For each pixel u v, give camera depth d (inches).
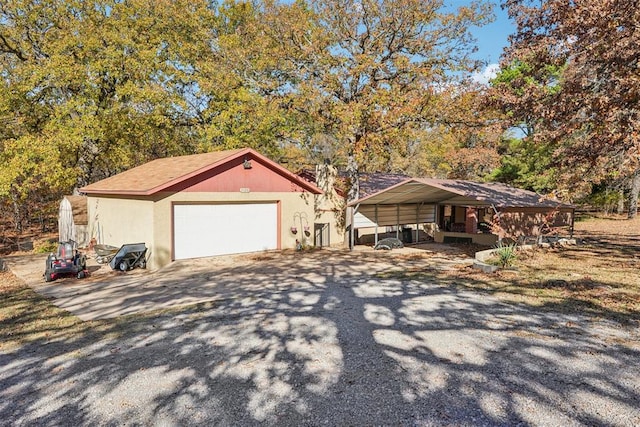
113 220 605.0
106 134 740.0
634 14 374.6
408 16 629.3
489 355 209.2
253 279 431.8
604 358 201.3
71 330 266.4
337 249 673.0
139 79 757.3
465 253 610.5
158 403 166.2
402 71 661.3
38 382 188.2
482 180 1203.2
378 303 319.9
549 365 194.5
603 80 422.9
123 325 275.6
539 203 596.7
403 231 754.8
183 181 525.7
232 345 232.7
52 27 765.3
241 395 171.8
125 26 753.6
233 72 767.7
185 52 812.6
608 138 418.0
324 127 752.3
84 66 702.5
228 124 806.5
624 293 327.3
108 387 181.5
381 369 195.2
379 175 917.2
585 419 147.7
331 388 176.7
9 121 722.8
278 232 639.1
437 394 169.2
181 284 412.5
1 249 755.4
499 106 494.9
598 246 640.4
